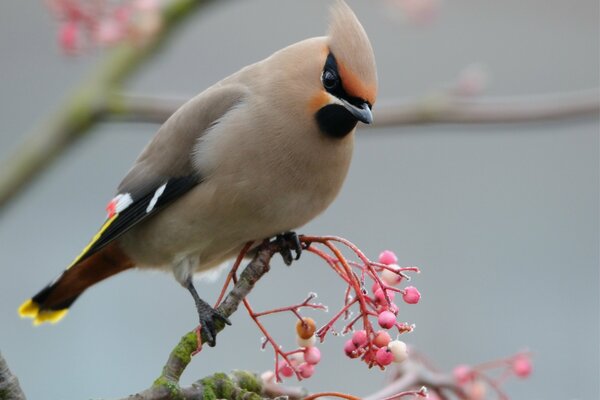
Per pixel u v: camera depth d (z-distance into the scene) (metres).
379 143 15.42
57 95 15.73
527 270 14.84
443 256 14.83
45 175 10.71
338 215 14.81
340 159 9.03
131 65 10.61
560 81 16.94
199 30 16.41
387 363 7.01
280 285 13.59
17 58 15.77
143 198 9.38
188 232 9.24
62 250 14.71
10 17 15.80
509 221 15.23
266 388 7.47
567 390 13.98
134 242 9.58
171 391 6.90
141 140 15.45
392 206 15.09
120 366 13.59
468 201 15.35
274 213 9.01
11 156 10.66
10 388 6.68
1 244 14.59
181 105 10.47
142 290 13.91
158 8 9.45
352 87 8.73
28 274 14.57
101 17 9.14
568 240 15.27
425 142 15.55
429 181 15.36
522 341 14.07
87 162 15.19
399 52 16.64
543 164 15.70
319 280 13.75
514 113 10.59
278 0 16.77
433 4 10.94
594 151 15.87
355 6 16.52
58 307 10.05
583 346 14.29
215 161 9.01
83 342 13.68
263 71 9.18
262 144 8.90
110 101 10.47
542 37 16.91
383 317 6.98
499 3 15.72
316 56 8.91
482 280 14.59
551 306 14.48
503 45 16.92
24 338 13.78
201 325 7.40
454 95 10.66
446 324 13.92
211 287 13.81
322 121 8.84
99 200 15.11
